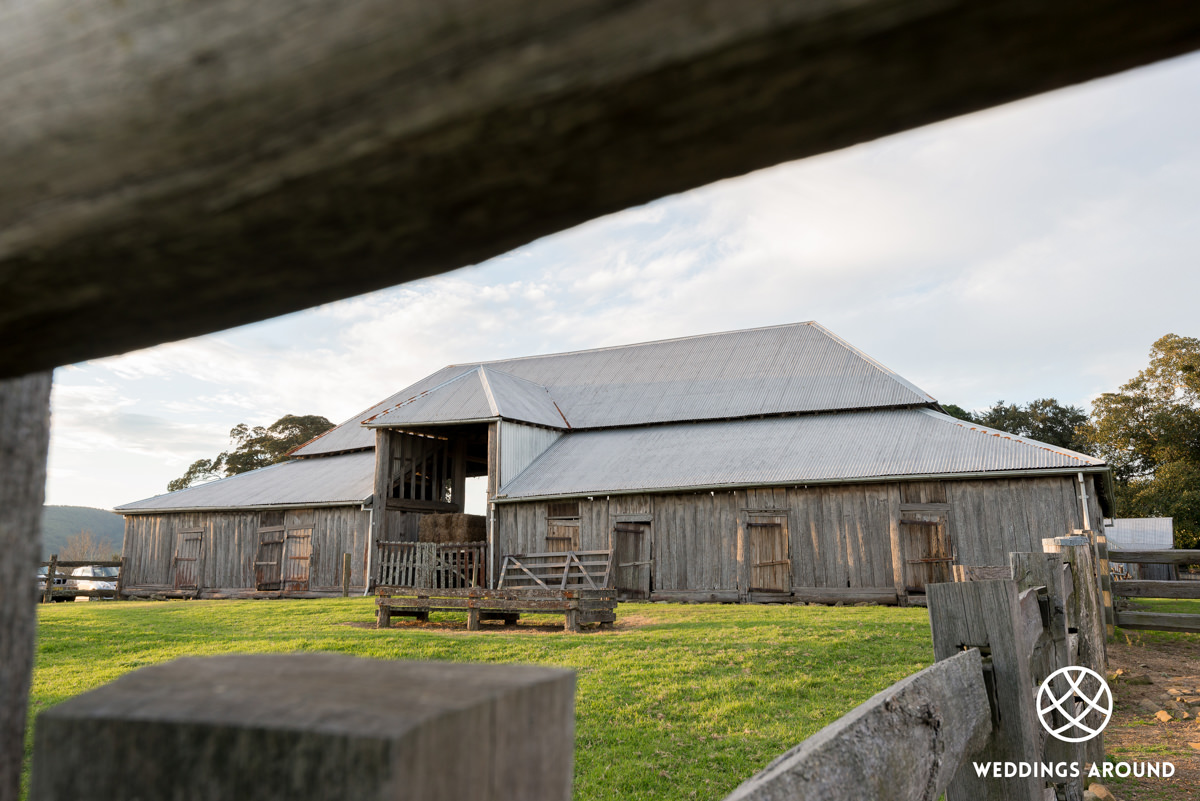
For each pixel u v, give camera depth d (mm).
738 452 23188
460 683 446
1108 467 17766
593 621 13555
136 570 28516
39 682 8789
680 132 309
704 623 13930
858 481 19891
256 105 333
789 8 257
